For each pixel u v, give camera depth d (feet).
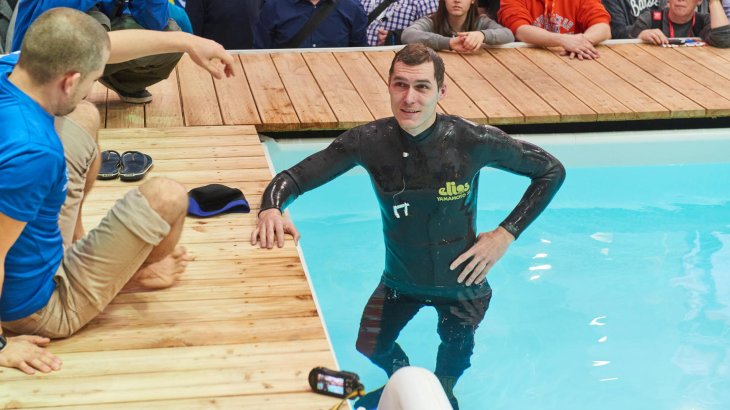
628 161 16.79
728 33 20.34
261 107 16.24
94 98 16.46
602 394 11.32
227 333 9.35
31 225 8.21
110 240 8.77
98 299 8.99
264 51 19.35
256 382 8.55
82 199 9.93
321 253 14.79
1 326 8.54
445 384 11.17
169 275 10.18
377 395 10.71
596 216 16.06
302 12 20.34
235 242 11.37
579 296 13.56
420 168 11.33
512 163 11.76
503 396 11.11
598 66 19.07
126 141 14.57
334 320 12.73
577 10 20.99
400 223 11.73
